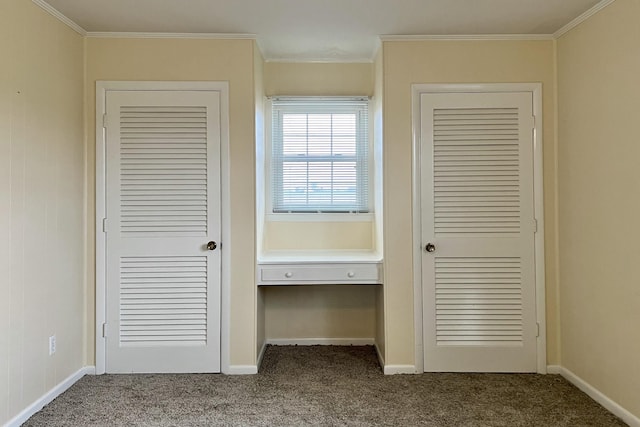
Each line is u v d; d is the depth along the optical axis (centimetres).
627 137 224
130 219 291
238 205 293
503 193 293
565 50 280
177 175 292
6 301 215
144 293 292
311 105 352
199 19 268
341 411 238
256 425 224
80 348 283
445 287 294
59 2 243
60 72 260
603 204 243
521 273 293
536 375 288
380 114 306
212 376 287
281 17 265
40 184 241
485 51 294
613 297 236
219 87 292
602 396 245
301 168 353
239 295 293
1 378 211
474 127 293
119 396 257
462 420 229
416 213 294
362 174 353
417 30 284
